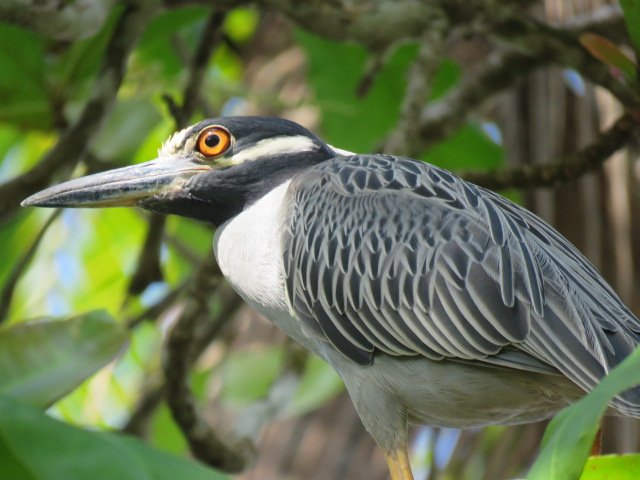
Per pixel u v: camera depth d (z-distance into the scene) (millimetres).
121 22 10477
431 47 11023
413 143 10977
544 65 11625
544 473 5395
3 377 7137
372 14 10953
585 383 7605
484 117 13492
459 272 8117
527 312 7855
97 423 13641
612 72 10531
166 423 13688
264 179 9492
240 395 12234
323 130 12938
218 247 9445
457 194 8555
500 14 10930
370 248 8438
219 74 15055
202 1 10766
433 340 8141
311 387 12148
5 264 14180
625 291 10898
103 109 10461
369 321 8383
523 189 10648
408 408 8539
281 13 11000
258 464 12641
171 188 9586
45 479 5383
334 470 12539
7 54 10711
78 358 7250
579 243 11156
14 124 11203
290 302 8781
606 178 11141
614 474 7043
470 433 11297
